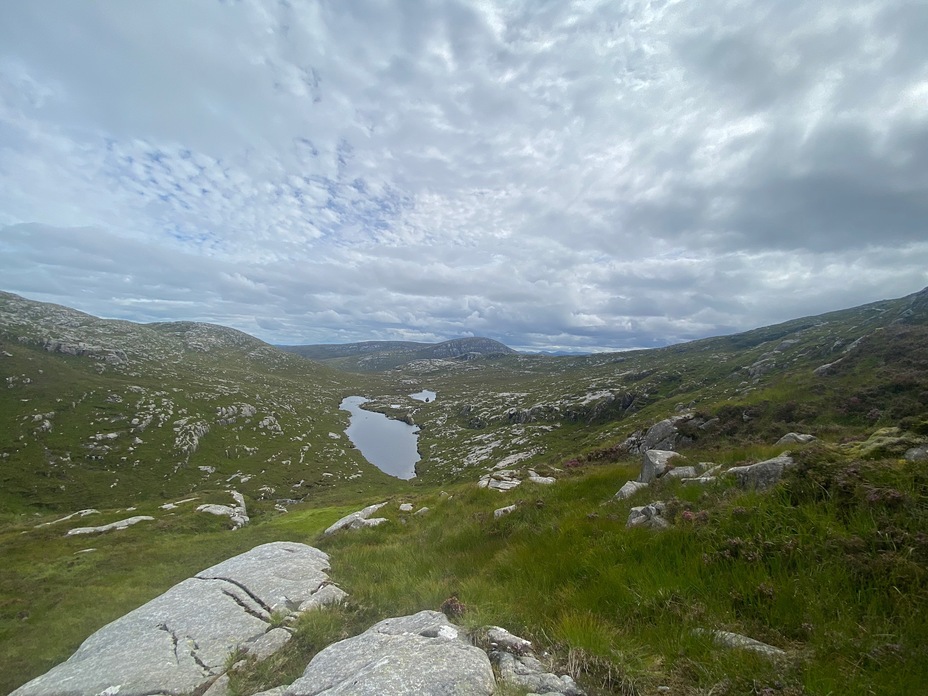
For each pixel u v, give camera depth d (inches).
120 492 3444.9
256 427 5472.4
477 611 286.8
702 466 506.0
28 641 761.0
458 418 7116.1
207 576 438.3
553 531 458.3
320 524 1609.3
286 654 288.5
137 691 259.9
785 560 286.8
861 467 330.6
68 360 5816.9
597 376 7741.1
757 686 187.6
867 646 203.9
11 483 3245.6
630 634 253.9
